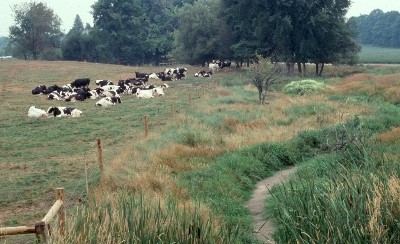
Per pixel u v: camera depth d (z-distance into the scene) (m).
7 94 40.03
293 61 61.91
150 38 104.12
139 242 6.78
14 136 22.98
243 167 15.96
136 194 10.88
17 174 15.63
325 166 13.77
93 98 38.47
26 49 98.19
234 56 69.88
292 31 60.19
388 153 12.90
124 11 98.75
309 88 37.53
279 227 8.14
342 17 61.78
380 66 71.06
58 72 62.28
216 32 74.75
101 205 8.37
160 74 57.19
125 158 16.16
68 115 29.14
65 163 17.03
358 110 26.22
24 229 6.71
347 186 7.74
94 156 18.05
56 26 102.19
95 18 99.94
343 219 6.59
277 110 27.86
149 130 23.42
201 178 14.17
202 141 19.00
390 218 6.49
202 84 49.50
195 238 7.06
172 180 13.48
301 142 18.98
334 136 18.78
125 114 29.75
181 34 78.25
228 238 7.62
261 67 31.83
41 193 13.55
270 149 18.11
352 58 64.38
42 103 35.41
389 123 22.39
